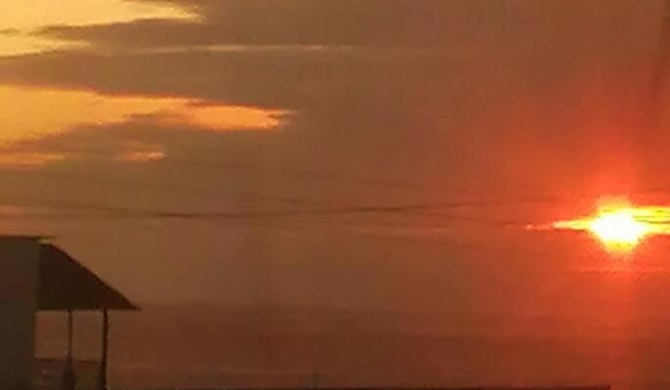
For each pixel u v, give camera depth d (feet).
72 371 257.96
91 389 265.13
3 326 244.01
